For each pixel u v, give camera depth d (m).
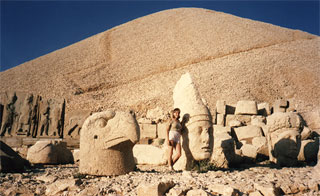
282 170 6.04
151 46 42.59
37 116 14.07
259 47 38.59
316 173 4.95
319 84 28.11
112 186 4.57
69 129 13.77
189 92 6.43
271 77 28.69
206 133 6.01
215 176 5.12
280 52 36.19
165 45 42.41
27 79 30.80
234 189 3.87
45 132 13.80
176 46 41.53
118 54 40.53
